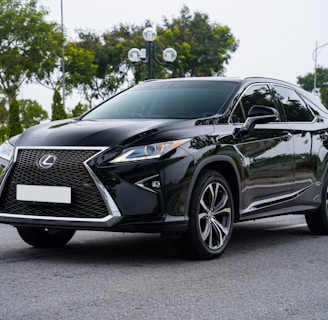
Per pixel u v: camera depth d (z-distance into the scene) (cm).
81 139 561
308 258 618
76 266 562
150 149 555
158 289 477
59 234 663
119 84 6556
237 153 620
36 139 578
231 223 620
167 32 6469
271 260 604
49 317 401
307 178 736
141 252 638
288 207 706
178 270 548
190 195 571
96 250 649
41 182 562
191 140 576
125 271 542
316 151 752
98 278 513
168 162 556
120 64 6538
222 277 521
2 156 594
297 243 717
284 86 758
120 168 547
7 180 579
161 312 414
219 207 607
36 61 5497
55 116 3800
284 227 866
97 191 548
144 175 550
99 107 699
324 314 416
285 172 694
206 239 597
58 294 459
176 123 591
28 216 568
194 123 600
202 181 584
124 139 557
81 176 551
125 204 546
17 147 579
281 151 686
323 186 771
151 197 551
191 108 645
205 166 602
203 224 596
